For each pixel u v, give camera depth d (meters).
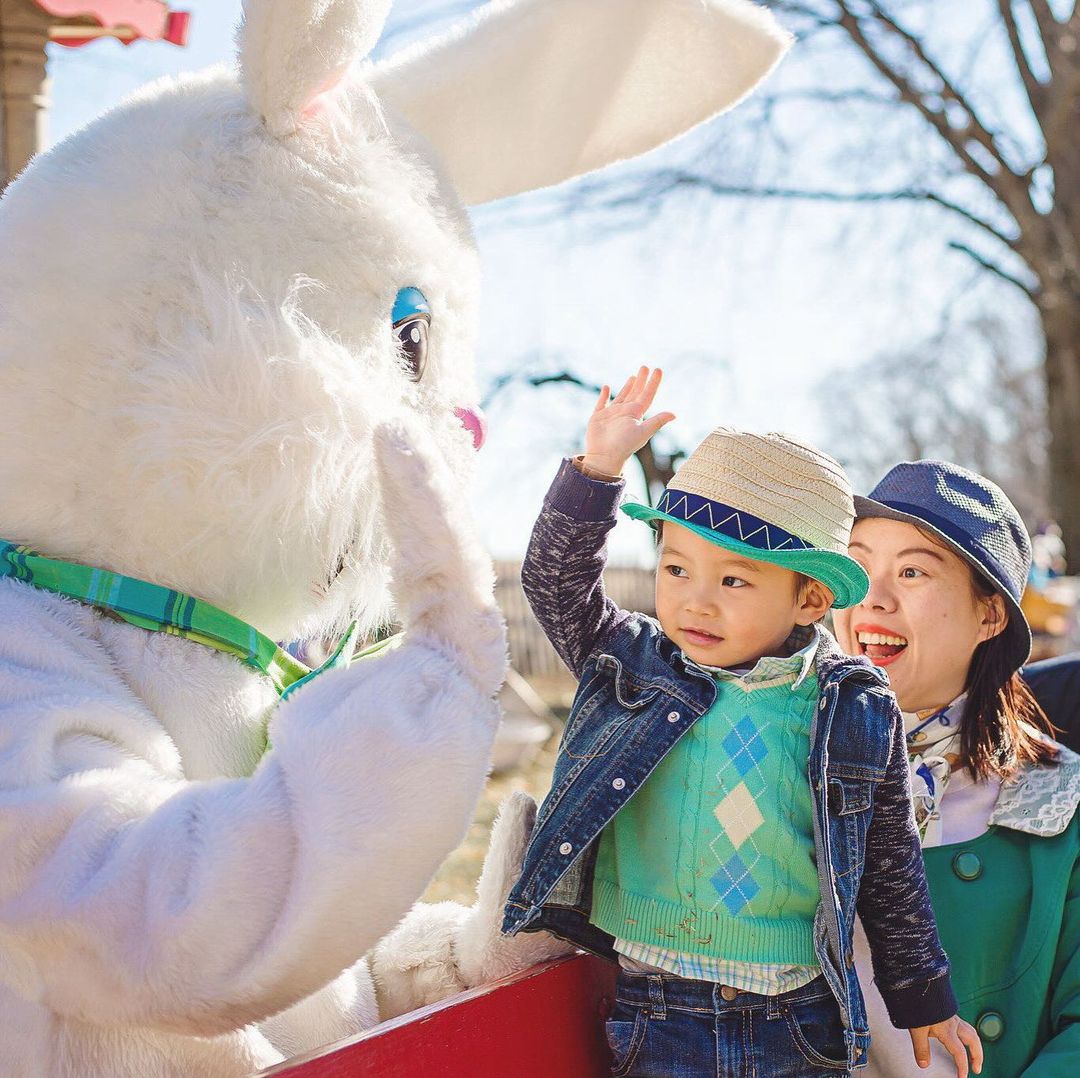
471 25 2.26
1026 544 2.45
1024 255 14.80
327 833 1.33
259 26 1.71
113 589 1.65
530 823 2.02
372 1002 1.95
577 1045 1.81
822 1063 1.79
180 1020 1.37
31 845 1.36
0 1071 1.44
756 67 2.32
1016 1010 2.23
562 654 2.05
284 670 1.81
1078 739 2.75
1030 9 14.36
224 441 1.61
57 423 1.65
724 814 1.82
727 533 1.88
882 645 2.41
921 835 2.33
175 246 1.68
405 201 1.87
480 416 2.01
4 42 3.88
